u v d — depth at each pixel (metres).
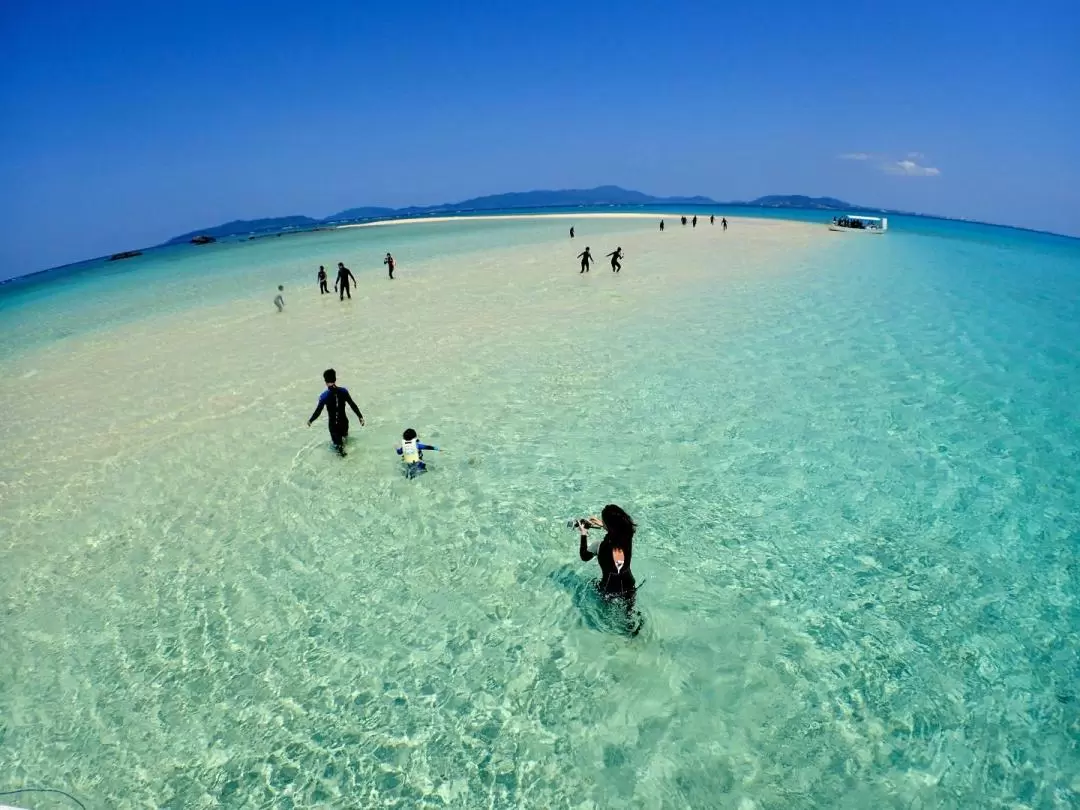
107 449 11.80
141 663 6.10
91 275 64.44
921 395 12.60
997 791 4.43
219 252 80.62
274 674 5.87
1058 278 33.38
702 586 6.79
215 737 5.20
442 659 5.94
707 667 5.67
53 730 5.35
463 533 8.08
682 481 9.20
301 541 8.12
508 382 14.21
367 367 16.09
